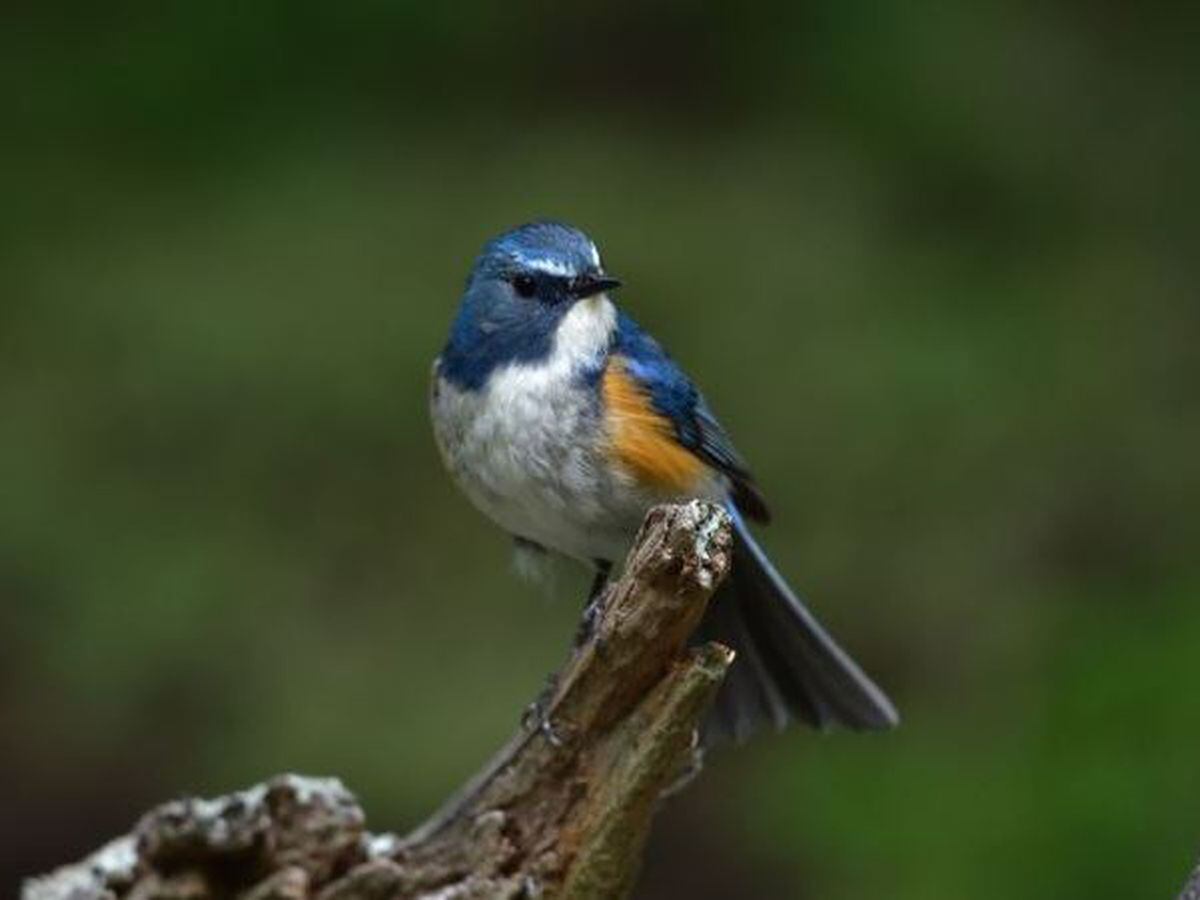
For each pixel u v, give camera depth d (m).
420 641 13.05
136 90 14.59
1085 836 11.53
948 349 13.47
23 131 14.48
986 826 11.72
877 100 14.65
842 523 13.28
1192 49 15.02
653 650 6.76
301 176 14.12
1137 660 12.23
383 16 14.90
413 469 13.42
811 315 13.58
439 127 14.59
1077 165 14.52
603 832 6.93
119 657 13.05
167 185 14.24
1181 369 13.66
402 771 12.59
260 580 13.18
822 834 11.98
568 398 8.28
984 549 13.16
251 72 14.72
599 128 14.63
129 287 13.67
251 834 6.79
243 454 13.44
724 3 15.16
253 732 12.80
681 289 13.59
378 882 6.95
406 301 13.55
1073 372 13.52
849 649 13.11
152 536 13.23
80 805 13.91
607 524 8.39
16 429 13.38
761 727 8.52
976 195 14.45
